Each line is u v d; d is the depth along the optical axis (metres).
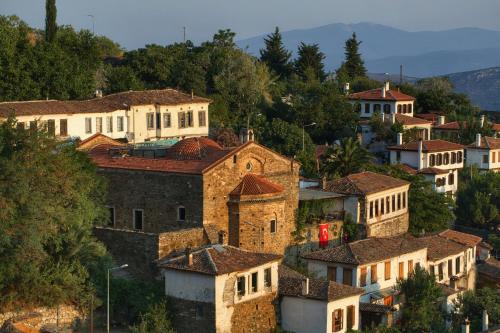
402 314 107.12
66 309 93.06
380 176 142.62
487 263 144.62
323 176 139.75
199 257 95.31
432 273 118.75
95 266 97.88
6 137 97.31
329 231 128.00
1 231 89.56
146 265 103.25
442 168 189.00
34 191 94.00
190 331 94.38
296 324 98.94
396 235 136.88
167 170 110.94
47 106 140.62
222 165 110.69
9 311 89.44
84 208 102.19
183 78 198.75
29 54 161.25
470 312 110.75
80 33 193.25
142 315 94.38
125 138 150.25
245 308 95.94
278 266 108.00
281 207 114.94
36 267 91.75
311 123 199.88
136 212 113.81
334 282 101.06
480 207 177.00
